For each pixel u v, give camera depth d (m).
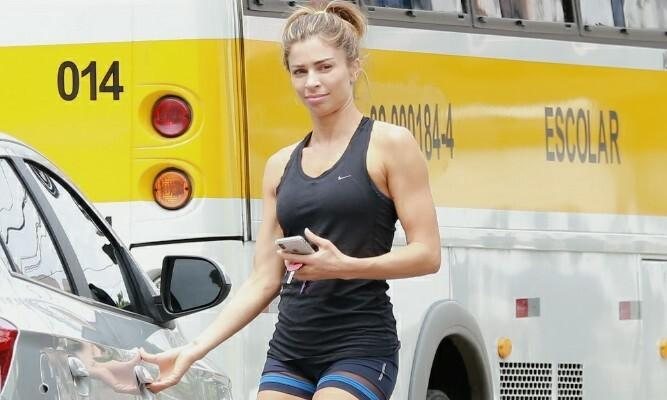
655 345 36.62
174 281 19.20
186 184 28.31
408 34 31.23
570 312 34.62
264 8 28.66
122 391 16.61
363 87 30.22
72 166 28.62
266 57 28.61
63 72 28.72
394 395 30.62
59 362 15.16
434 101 31.62
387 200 18.86
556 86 34.19
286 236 19.16
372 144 18.83
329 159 18.89
